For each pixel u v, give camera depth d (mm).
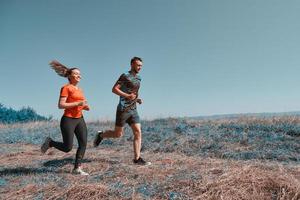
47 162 7285
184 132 11156
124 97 6703
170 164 6684
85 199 4465
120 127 6883
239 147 8828
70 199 4488
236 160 7531
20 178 5863
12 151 9352
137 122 6805
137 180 5340
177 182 4930
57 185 5137
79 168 6039
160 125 13570
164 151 9148
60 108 5828
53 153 8891
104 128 15078
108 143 10688
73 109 6004
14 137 12734
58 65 5984
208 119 14773
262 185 4555
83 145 6102
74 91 5969
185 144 9492
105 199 4461
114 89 6691
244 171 4953
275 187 4523
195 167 6191
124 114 6746
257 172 4953
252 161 7246
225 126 11914
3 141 12109
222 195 4316
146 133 11508
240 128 11219
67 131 5961
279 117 12633
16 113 22938
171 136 10555
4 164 7461
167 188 4781
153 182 5133
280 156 7730
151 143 9922
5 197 4762
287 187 4473
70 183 5242
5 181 5641
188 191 4570
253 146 8844
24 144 11531
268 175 4812
